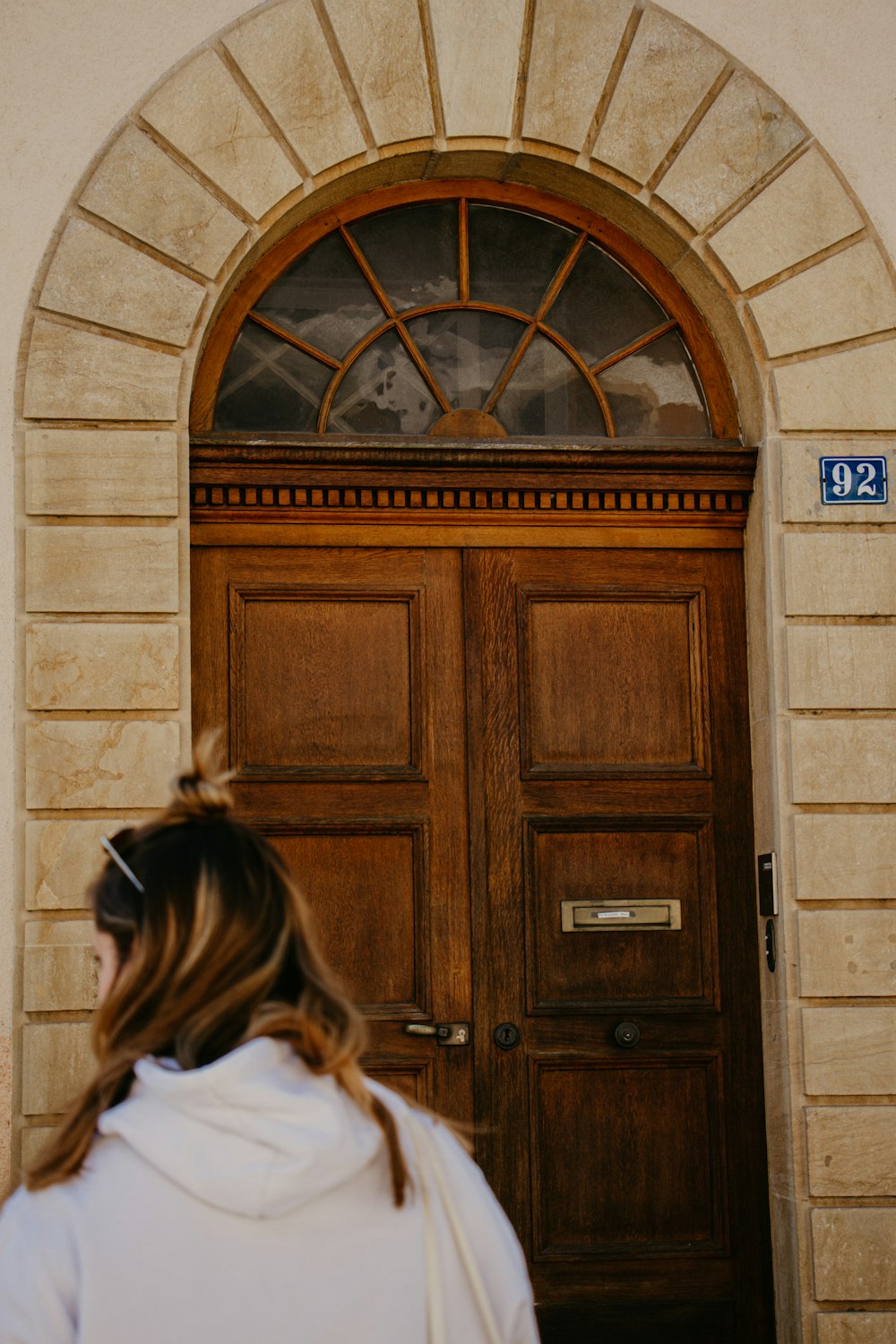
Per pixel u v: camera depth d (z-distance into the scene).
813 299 4.60
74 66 4.38
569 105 4.58
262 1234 1.37
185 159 4.39
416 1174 1.49
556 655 4.67
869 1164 4.29
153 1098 1.39
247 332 4.67
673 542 4.72
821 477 4.55
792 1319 4.32
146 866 1.47
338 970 4.48
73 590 4.21
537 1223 4.44
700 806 4.67
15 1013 4.06
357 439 4.58
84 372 4.28
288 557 4.58
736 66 4.65
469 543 4.65
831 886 4.41
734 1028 4.59
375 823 4.52
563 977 4.56
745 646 4.74
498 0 4.57
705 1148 4.54
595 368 4.81
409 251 4.78
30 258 4.30
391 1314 1.40
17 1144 4.02
